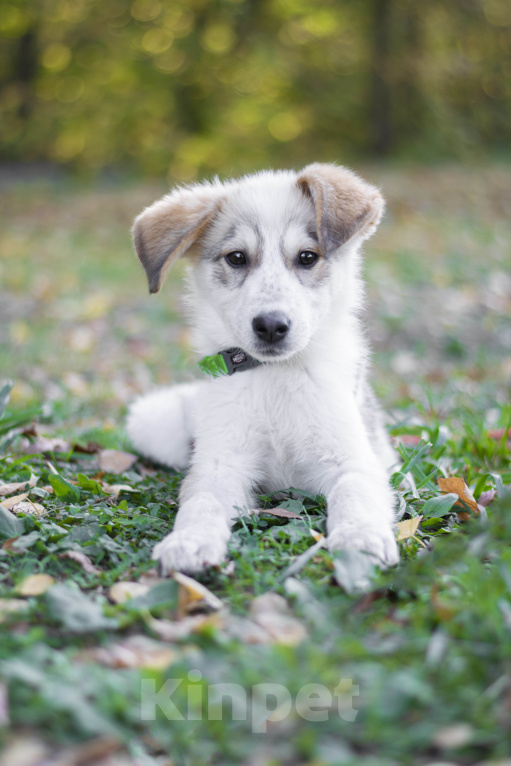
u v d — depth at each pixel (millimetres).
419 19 6809
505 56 7332
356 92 7180
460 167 6355
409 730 1132
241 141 7020
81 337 2432
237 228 1436
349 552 1267
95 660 1183
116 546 1310
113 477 1506
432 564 1261
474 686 1154
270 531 1323
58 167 6949
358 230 1430
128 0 6637
